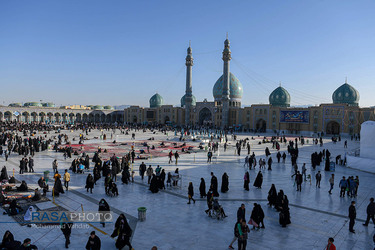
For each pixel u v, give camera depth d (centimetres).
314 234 1071
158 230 1077
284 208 1138
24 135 4697
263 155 3200
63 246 931
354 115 6178
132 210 1296
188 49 8844
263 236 1043
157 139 4919
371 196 1612
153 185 1580
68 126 7269
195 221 1174
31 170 2123
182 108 9850
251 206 1385
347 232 1097
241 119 8212
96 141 4391
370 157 2459
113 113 12338
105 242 970
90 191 1583
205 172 2197
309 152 3525
